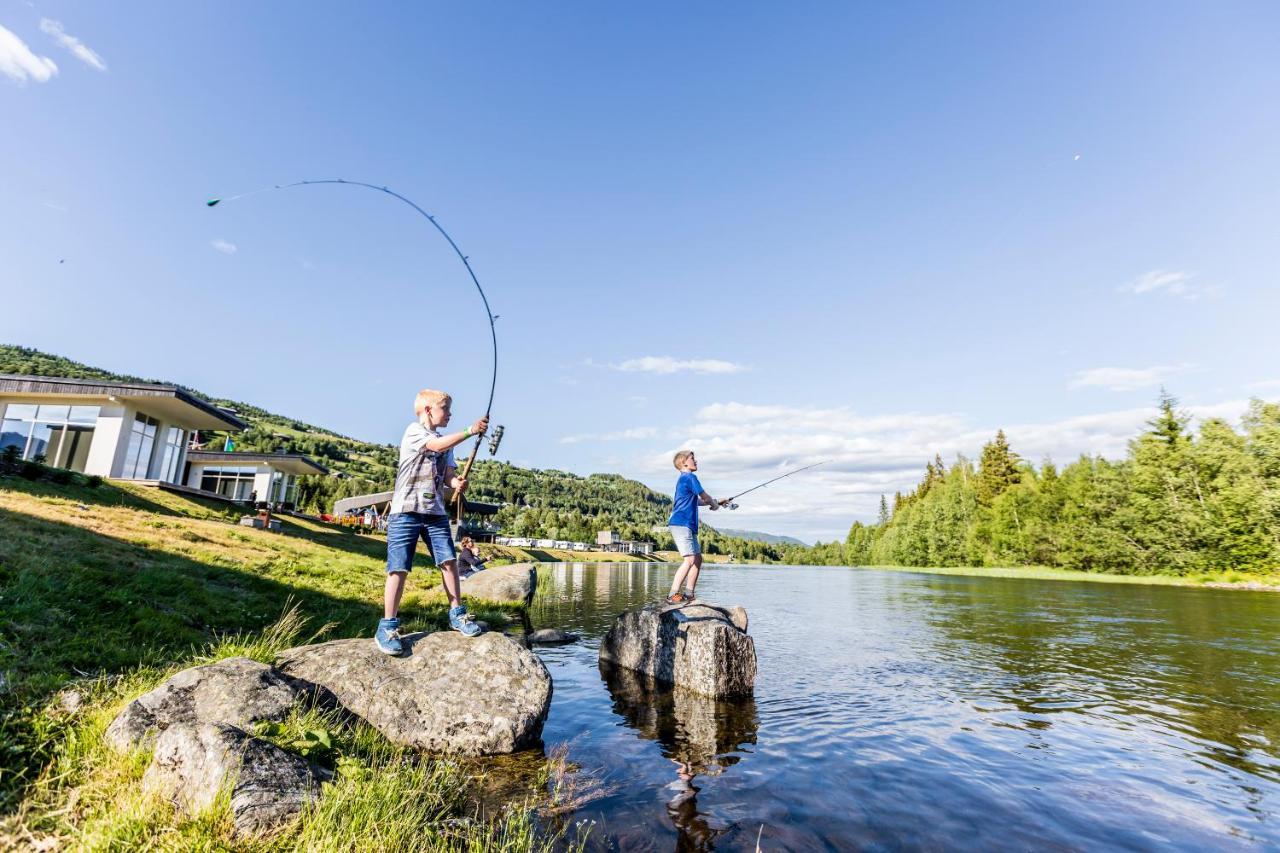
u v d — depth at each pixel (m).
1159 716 6.24
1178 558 34.69
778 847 3.30
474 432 4.44
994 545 53.59
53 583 6.01
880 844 3.38
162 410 24.16
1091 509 42.38
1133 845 3.45
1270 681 7.92
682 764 4.60
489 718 4.63
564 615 14.44
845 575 44.34
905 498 99.50
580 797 3.88
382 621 4.90
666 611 7.94
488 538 45.44
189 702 3.72
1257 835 3.59
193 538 12.45
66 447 22.17
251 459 31.59
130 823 2.59
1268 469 32.34
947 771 4.57
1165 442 37.75
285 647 6.02
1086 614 16.14
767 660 9.27
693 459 7.66
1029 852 3.32
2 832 2.49
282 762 3.17
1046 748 5.17
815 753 4.92
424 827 3.10
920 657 9.58
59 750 3.19
